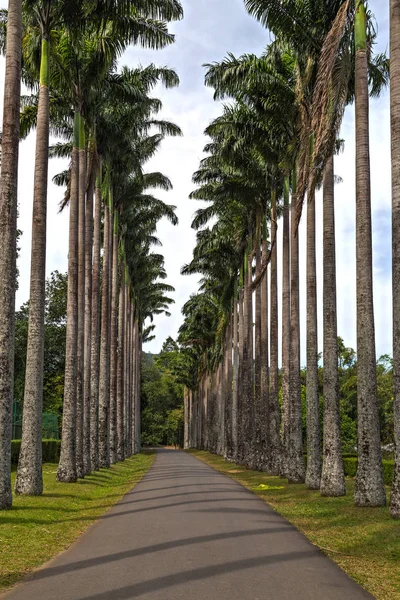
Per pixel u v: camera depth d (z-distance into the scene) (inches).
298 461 881.5
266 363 1226.6
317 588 272.5
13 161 573.0
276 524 482.3
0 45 839.1
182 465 1515.7
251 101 945.5
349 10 603.5
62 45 917.8
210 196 1406.3
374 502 551.8
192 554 343.3
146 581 277.7
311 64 790.5
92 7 774.5
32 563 325.1
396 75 515.8
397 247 504.7
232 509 572.1
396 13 518.9
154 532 424.5
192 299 2588.6
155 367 4549.7
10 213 565.6
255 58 919.7
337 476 670.5
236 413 1733.5
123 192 1430.9
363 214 600.1
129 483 933.2
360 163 607.5
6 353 549.3
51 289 2000.5
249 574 295.7
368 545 389.7
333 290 707.4
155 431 4293.8
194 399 3565.5
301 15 760.3
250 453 1336.1
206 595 253.3
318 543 400.8
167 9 791.7
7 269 558.3
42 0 756.0
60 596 251.9
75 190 903.7
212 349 2635.3
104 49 914.1
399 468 485.7
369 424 569.0
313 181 606.5
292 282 919.7
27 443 661.3
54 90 965.8
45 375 1930.4
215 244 1592.0
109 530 436.8
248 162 1126.4
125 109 1114.1
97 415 1122.0
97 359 1136.8
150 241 1839.3
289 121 935.7
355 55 624.4
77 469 914.7
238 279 1745.8
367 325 585.9
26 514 508.1
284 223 1017.5
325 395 692.1
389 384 1817.2
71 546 377.4
